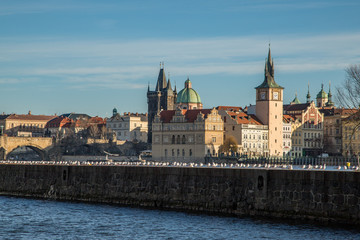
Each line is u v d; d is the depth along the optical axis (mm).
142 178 153250
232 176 135875
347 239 108750
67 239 114562
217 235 115312
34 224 129125
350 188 117312
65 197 170000
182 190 144750
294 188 125250
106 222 130250
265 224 122562
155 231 120250
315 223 121500
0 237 116438
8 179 185375
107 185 161000
